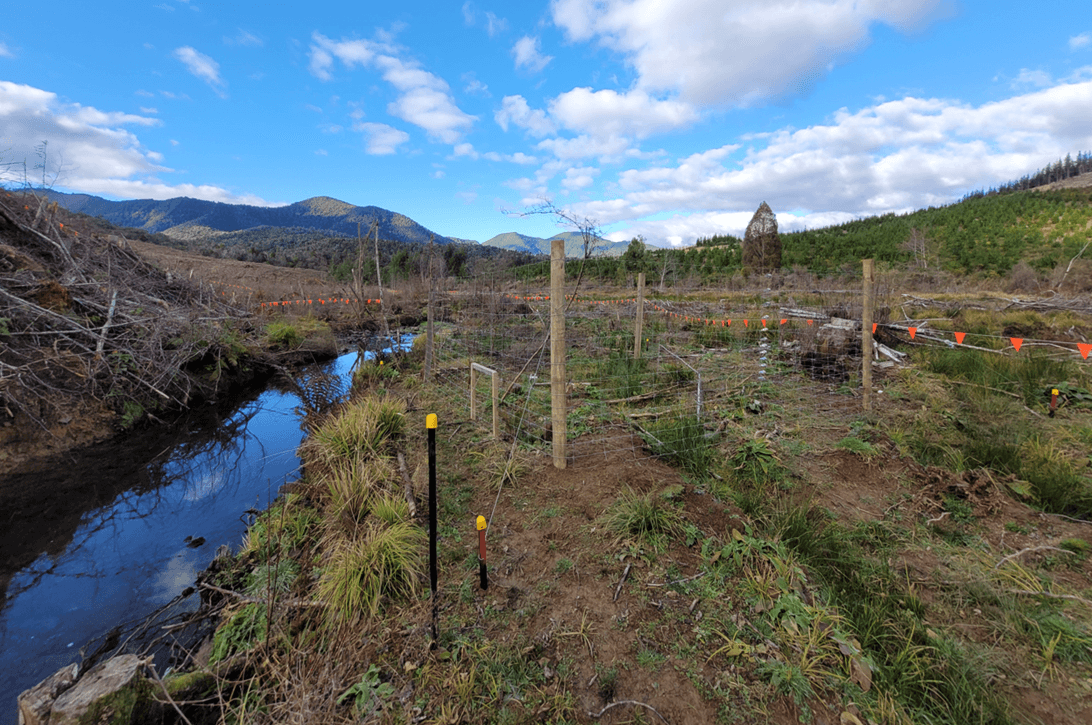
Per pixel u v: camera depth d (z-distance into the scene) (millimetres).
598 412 5906
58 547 4211
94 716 2025
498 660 2449
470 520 3799
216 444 6660
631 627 2641
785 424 5465
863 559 3193
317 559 3527
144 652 3016
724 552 3098
